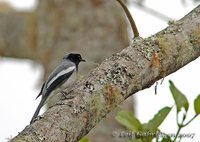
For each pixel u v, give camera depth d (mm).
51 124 8078
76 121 8336
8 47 22562
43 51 17531
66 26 17094
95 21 17016
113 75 9039
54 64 17000
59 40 17141
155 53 9422
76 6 17219
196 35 9828
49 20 17531
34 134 7863
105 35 16938
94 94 8766
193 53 9789
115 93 8914
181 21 10000
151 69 9328
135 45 9516
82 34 16922
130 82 9117
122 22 17359
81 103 8570
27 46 22391
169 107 9977
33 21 22312
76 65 14375
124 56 9328
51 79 13344
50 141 7895
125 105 16328
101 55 16641
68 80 13508
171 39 9664
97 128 15523
